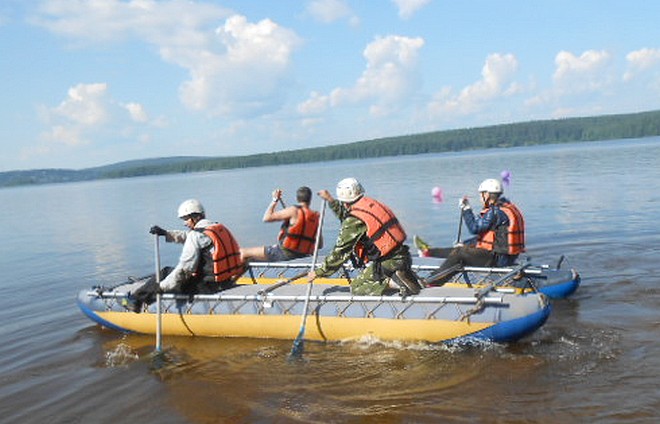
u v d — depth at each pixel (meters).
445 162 65.00
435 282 7.32
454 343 5.77
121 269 11.96
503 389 4.73
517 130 136.00
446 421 4.27
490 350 5.63
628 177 24.98
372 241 6.02
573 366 5.07
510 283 7.11
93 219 24.67
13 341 6.91
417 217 17.08
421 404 4.56
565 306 6.87
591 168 33.22
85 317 7.77
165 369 5.70
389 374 5.19
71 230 20.56
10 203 46.53
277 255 8.54
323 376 5.25
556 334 5.91
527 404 4.43
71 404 5.04
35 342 6.81
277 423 4.42
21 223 25.31
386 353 5.70
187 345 6.38
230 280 6.89
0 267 13.11
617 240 10.83
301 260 8.39
